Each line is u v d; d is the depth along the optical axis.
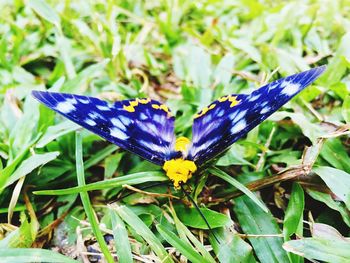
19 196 0.09
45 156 0.08
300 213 0.08
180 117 0.10
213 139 0.08
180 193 0.08
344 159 0.09
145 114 0.08
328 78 0.10
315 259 0.07
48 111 0.09
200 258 0.07
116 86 0.11
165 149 0.08
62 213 0.08
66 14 0.13
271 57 0.11
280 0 0.16
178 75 0.12
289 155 0.09
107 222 0.08
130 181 0.08
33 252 0.07
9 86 0.11
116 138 0.08
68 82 0.10
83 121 0.07
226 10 0.15
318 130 0.09
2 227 0.08
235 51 0.13
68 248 0.08
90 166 0.09
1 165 0.08
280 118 0.09
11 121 0.10
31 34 0.13
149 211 0.08
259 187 0.08
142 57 0.12
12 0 0.14
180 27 0.14
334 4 0.13
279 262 0.07
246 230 0.08
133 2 0.15
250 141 0.09
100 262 0.08
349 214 0.08
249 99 0.08
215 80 0.11
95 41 0.12
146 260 0.07
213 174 0.08
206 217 0.08
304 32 0.13
